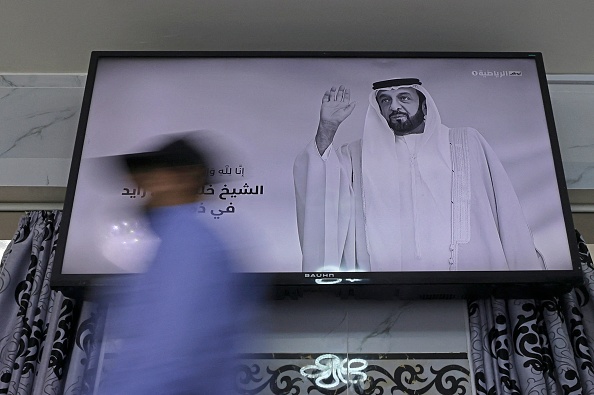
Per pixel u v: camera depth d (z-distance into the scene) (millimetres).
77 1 1954
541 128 1922
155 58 2033
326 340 1788
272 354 1762
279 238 1753
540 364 1686
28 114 2156
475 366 1730
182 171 1855
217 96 1971
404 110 1947
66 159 2074
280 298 1774
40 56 2146
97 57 2031
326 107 1953
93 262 1718
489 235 1765
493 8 1975
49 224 1975
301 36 2088
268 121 1930
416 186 1831
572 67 2182
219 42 2105
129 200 1812
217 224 1776
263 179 1841
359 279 1688
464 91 1979
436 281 1688
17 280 1903
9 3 1953
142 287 1710
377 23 2037
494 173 1853
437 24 2037
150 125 1924
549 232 1767
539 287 1726
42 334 1795
